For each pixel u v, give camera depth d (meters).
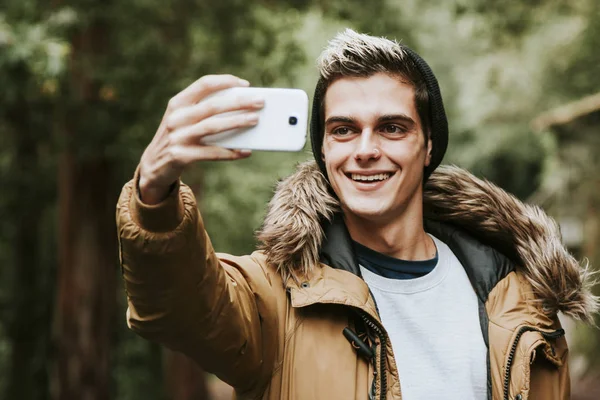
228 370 1.98
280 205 2.14
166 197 1.74
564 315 2.32
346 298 2.03
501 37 10.77
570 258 2.29
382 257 2.20
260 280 2.07
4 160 11.74
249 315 2.01
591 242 12.82
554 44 14.49
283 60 9.44
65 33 8.16
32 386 12.45
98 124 8.55
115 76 8.39
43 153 11.30
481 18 10.57
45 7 8.07
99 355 10.06
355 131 2.09
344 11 9.71
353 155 2.08
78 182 9.95
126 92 8.48
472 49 16.98
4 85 7.52
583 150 12.73
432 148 2.25
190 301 1.82
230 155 1.72
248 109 1.75
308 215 2.11
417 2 11.70
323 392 2.00
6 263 13.09
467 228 2.41
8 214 12.14
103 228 10.03
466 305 2.21
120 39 8.96
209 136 1.75
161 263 1.76
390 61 2.09
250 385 2.06
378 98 2.07
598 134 12.45
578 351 12.55
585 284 2.33
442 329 2.16
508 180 20.73
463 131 19.53
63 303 10.07
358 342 2.03
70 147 8.74
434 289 2.21
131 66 8.53
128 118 8.61
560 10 12.32
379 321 2.03
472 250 2.29
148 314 1.83
